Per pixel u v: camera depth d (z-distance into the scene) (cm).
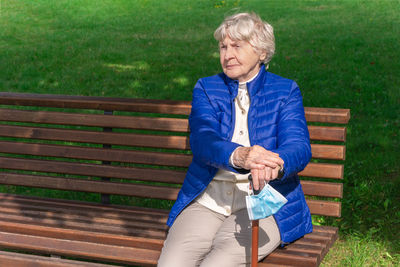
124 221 303
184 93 813
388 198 429
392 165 499
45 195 464
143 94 814
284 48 1107
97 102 328
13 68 998
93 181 336
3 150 349
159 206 433
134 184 330
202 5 1788
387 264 333
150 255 250
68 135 338
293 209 252
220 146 237
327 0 1800
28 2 1822
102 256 256
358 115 672
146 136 326
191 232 245
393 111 675
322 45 1123
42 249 264
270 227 244
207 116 267
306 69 920
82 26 1474
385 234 371
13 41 1269
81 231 263
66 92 841
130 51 1130
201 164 260
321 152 294
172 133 616
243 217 247
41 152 343
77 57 1084
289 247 251
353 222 396
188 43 1205
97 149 334
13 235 268
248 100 268
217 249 233
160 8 1762
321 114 293
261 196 215
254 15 262
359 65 932
